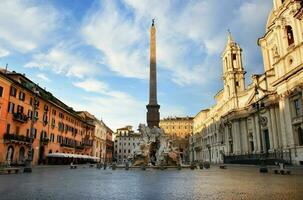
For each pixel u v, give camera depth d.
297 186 10.71
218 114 74.88
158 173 21.95
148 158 33.53
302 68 34.28
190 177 17.14
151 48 35.78
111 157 105.00
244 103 60.06
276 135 45.16
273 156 43.25
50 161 49.28
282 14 40.59
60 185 11.82
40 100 46.34
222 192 9.16
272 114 46.25
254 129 54.44
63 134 56.66
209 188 10.49
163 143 34.47
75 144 63.72
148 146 33.94
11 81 36.94
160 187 11.02
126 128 118.44
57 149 53.12
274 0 43.44
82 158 61.53
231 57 66.12
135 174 20.61
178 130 117.06
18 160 39.09
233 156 59.19
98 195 8.61
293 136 36.75
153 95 34.66
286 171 19.38
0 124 34.91
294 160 35.81
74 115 62.34
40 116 46.28
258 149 52.53
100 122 86.44
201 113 95.44
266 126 49.16
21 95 40.19
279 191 9.17
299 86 35.31
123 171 25.53
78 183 12.88
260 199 7.45
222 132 71.06
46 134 48.31
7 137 35.91
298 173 19.62
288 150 37.31
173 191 9.64
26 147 41.28
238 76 64.50
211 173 21.78
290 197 7.74
